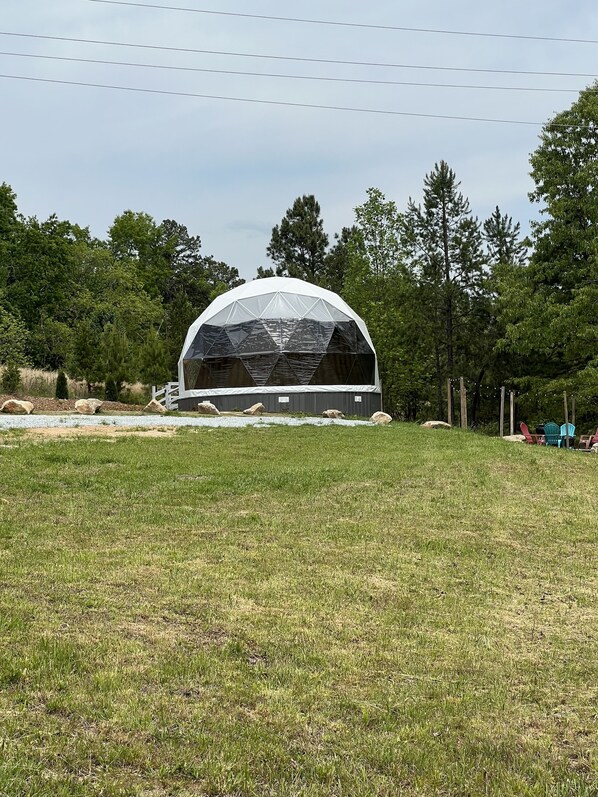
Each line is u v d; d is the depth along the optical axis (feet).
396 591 22.38
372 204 145.28
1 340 123.34
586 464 53.16
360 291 143.43
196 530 27.89
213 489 35.73
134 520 28.86
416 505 34.96
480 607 21.63
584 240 95.61
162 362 115.03
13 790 10.73
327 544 27.12
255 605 19.95
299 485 37.83
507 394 123.75
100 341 109.70
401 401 138.41
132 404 100.94
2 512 28.71
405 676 16.31
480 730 14.07
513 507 36.04
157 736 12.71
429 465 46.55
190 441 53.52
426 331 120.88
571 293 98.68
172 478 38.09
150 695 14.08
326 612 19.92
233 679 15.21
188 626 17.97
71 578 20.62
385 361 128.57
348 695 15.06
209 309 106.42
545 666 17.54
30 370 121.90
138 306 176.35
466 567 25.73
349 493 36.83
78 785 11.10
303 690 15.03
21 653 15.19
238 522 29.55
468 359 123.24
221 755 12.30
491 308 118.52
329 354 98.68
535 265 100.17
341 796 11.60
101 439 51.26
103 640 16.40
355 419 87.56
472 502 36.45
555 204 97.30
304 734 13.35
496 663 17.51
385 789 11.84
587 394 95.45
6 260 164.35
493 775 12.51
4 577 20.30
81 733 12.56
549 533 31.65
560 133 99.96
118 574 21.49
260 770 12.07
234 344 97.86
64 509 29.84
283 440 57.72
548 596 23.30
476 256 119.75
